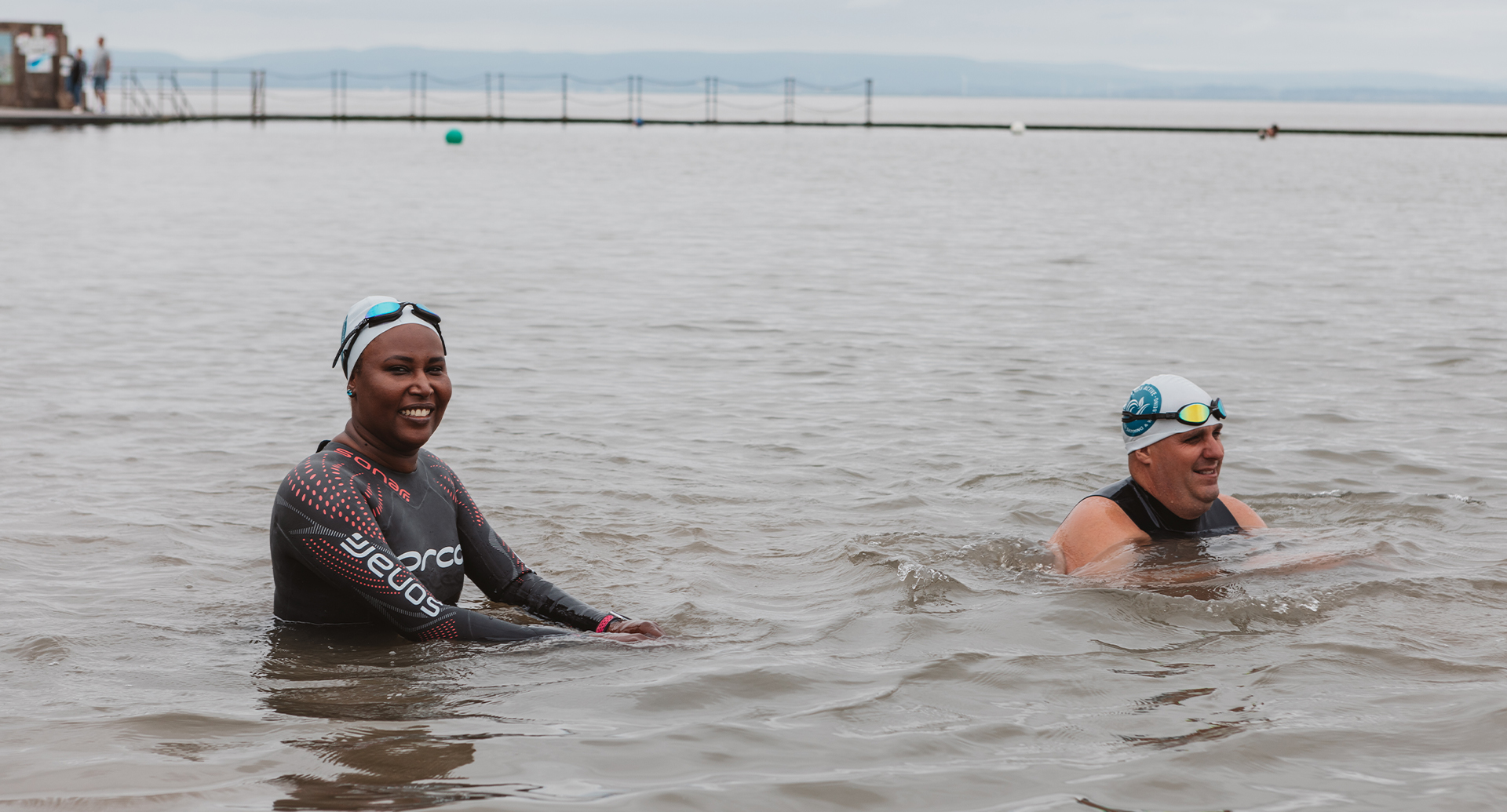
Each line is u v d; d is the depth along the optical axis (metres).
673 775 3.17
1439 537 5.59
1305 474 6.85
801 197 28.22
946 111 157.75
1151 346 11.06
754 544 5.58
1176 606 4.52
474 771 3.18
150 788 3.08
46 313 12.01
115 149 39.06
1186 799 3.04
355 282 14.62
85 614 4.51
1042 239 20.48
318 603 4.40
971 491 6.55
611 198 27.03
